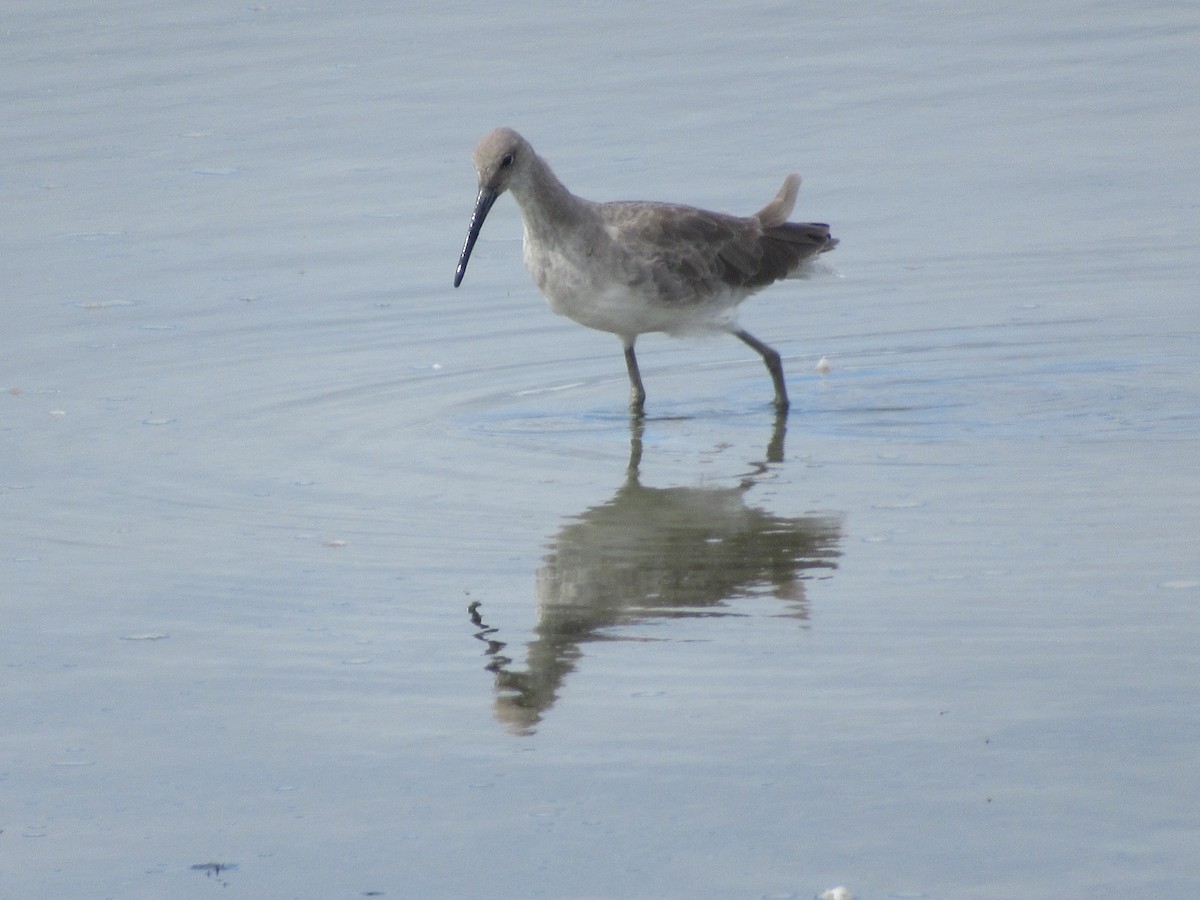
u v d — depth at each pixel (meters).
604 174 20.47
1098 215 19.39
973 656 9.64
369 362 16.11
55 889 7.70
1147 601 10.30
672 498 12.49
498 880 7.62
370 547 11.64
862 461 13.28
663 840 7.89
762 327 17.33
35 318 17.19
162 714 9.34
